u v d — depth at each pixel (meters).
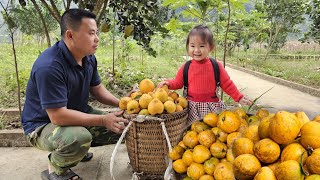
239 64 14.52
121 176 3.28
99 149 3.96
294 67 12.00
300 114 1.79
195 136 2.04
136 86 3.68
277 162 1.56
